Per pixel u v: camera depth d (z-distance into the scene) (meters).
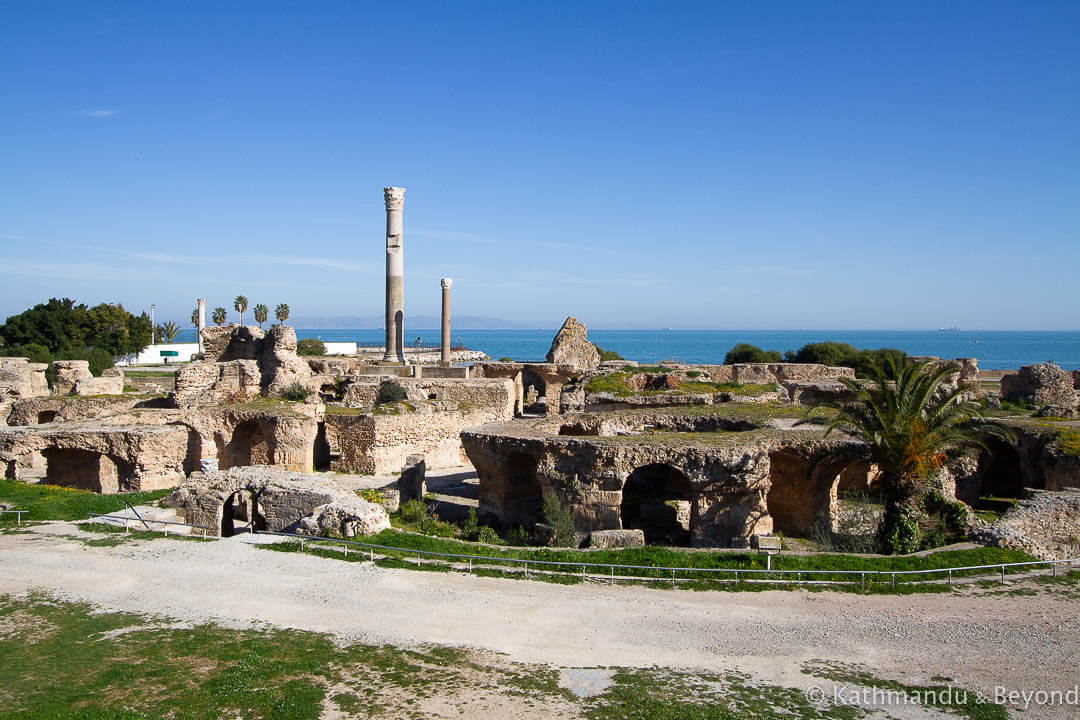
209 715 16.23
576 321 72.06
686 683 17.89
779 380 69.75
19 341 112.88
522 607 22.66
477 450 35.94
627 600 23.27
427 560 26.91
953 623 21.30
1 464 40.81
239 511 35.78
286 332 54.78
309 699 16.91
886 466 30.27
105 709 16.34
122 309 128.25
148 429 41.69
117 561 27.00
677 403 49.75
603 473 31.84
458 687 17.61
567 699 17.03
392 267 77.38
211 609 22.53
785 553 27.03
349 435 46.16
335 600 23.20
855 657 19.34
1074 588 23.77
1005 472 40.62
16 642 20.17
